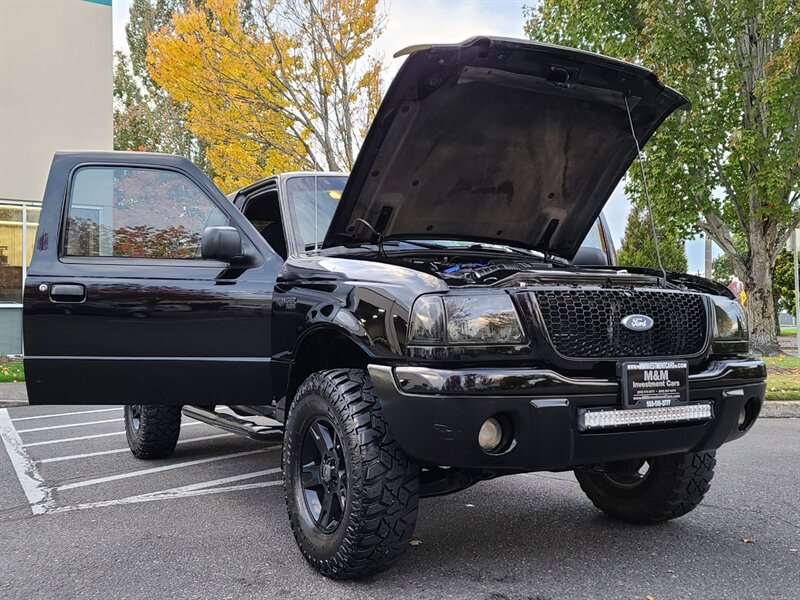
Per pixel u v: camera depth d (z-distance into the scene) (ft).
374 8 38.47
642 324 9.12
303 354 10.80
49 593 9.20
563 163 12.19
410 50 9.27
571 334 8.82
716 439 9.81
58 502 13.89
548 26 53.26
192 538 11.46
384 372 8.77
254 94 39.70
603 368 8.97
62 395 11.81
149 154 12.64
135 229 12.33
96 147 45.47
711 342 9.82
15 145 42.83
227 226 11.96
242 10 39.27
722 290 10.84
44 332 11.71
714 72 47.24
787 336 87.35
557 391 8.48
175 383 11.80
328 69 39.37
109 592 9.20
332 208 13.19
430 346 8.42
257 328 11.60
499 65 10.02
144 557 10.55
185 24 38.55
